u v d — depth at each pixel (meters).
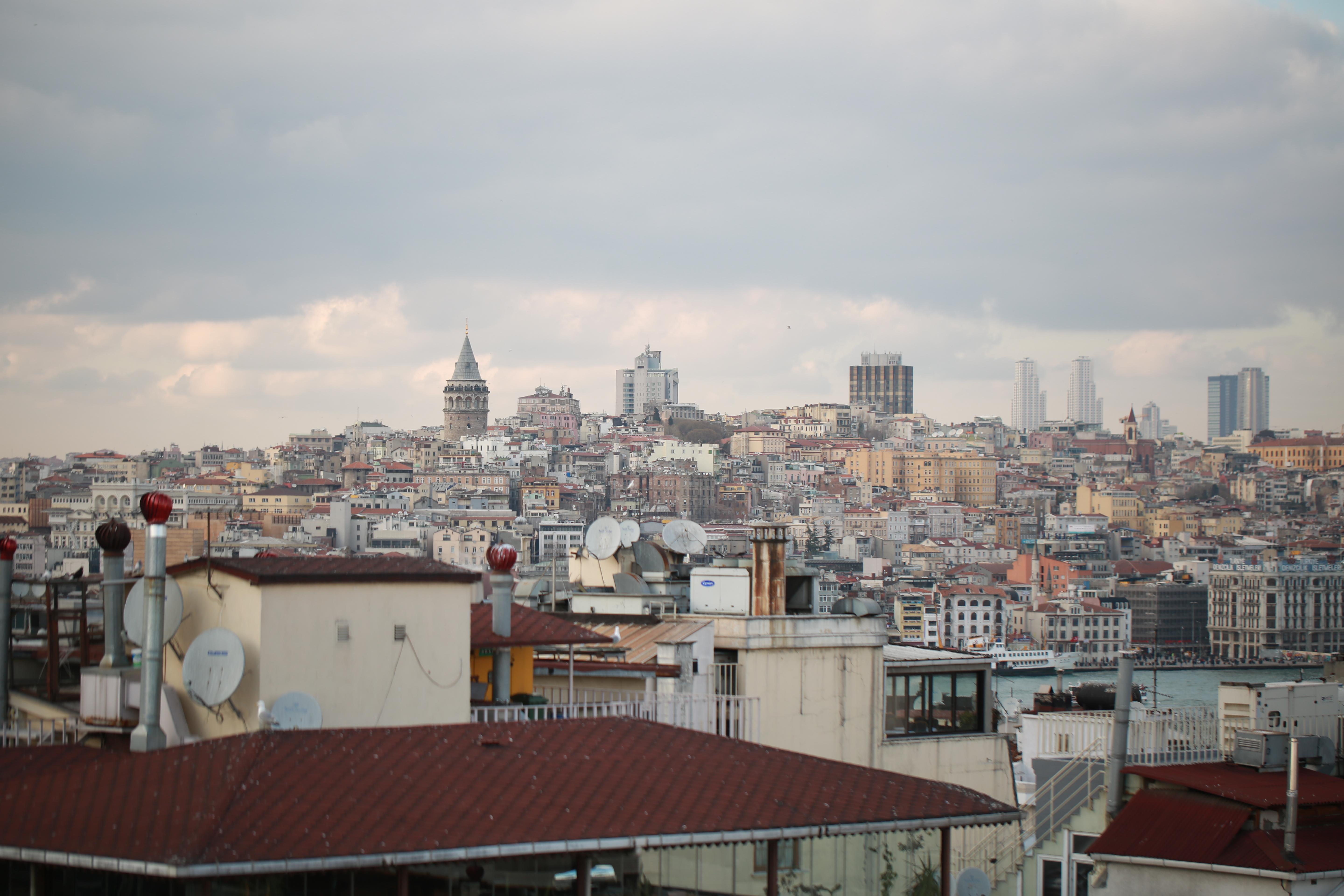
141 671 33.69
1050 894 46.69
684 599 52.22
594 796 29.97
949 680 47.31
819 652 43.34
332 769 28.94
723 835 30.03
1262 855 40.56
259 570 32.50
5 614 37.66
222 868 25.61
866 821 31.77
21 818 27.25
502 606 37.59
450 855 27.27
